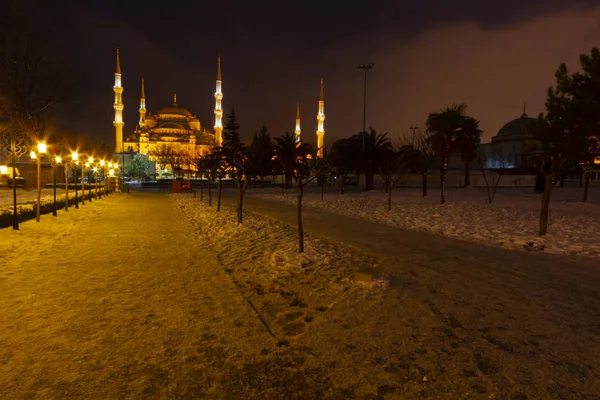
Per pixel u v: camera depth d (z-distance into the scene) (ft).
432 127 106.32
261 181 147.95
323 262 24.04
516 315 15.06
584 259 24.85
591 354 11.87
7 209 42.09
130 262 24.91
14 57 63.82
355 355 11.93
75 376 10.72
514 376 10.61
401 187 148.36
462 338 13.02
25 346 12.55
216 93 367.45
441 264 23.41
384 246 29.45
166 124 374.22
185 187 130.21
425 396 9.75
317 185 165.99
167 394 9.89
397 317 14.92
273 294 18.28
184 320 14.90
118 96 336.70
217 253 27.94
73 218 49.67
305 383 10.44
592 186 136.26
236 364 11.48
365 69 124.06
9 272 22.13
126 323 14.56
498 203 67.87
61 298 17.47
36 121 64.49
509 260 24.57
